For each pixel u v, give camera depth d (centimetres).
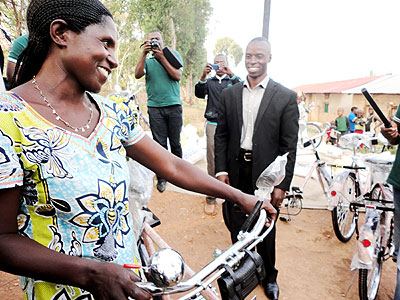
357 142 369
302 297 283
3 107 76
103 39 85
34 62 87
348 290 290
